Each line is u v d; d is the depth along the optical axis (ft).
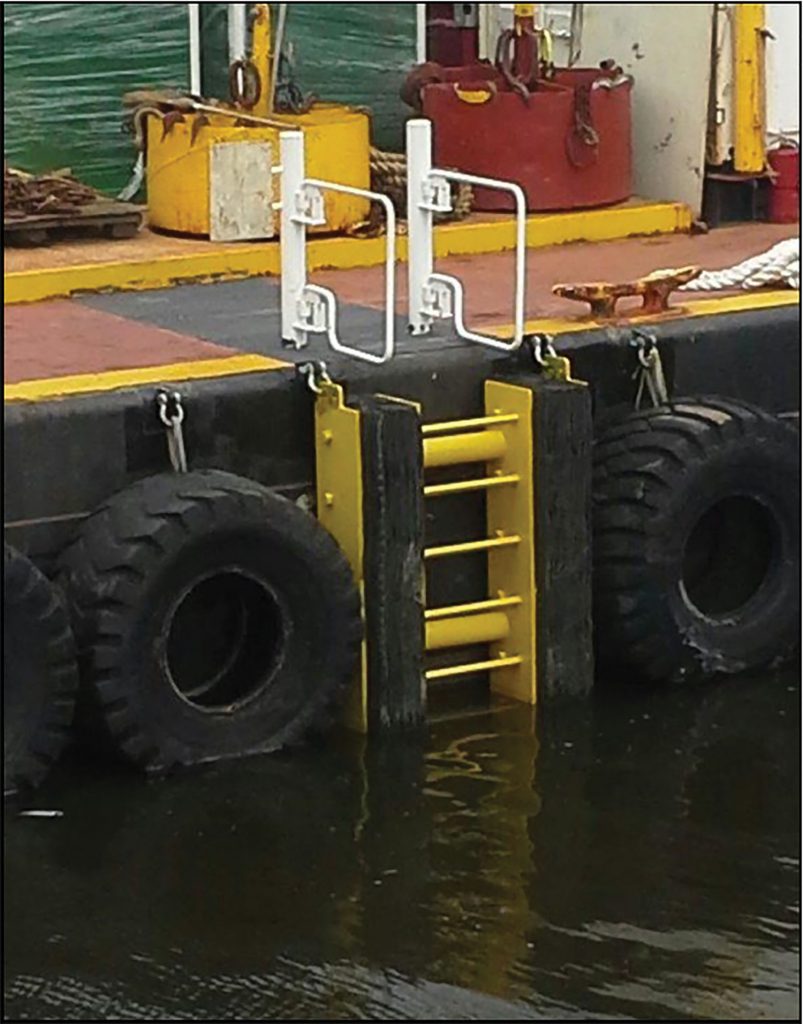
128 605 37.60
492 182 41.14
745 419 42.63
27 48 51.42
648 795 38.09
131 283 47.01
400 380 40.57
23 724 37.35
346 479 39.60
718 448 42.32
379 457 39.22
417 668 40.16
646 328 43.24
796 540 43.68
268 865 35.47
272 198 49.39
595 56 54.80
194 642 39.88
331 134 49.21
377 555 39.55
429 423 40.86
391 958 32.60
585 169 51.98
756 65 53.42
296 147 40.78
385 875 35.19
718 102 53.52
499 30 56.34
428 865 35.50
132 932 33.24
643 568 41.91
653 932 33.45
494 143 51.47
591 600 41.75
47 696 37.42
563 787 38.34
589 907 34.19
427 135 41.70
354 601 39.60
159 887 34.71
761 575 43.98
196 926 33.47
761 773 38.96
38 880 34.86
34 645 37.24
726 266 48.93
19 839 36.19
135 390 38.58
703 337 43.68
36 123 51.85
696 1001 31.50
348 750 39.58
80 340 42.22
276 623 39.45
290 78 53.93
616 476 42.19
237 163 48.98
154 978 31.99
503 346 41.11
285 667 39.40
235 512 38.29
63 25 51.72
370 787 38.22
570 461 41.01
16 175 48.91
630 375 43.09
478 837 36.52
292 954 32.68
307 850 35.99
